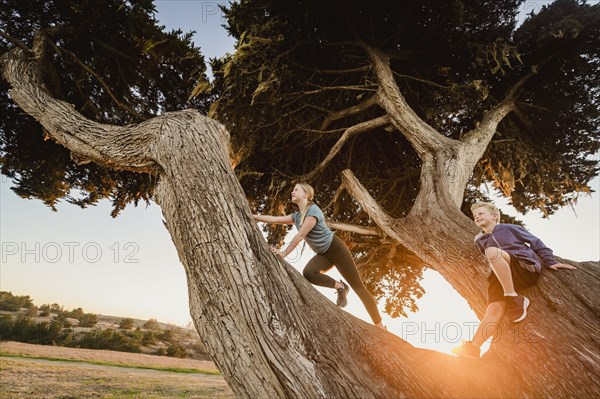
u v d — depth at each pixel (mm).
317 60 6809
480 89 5809
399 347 2162
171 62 6656
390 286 9258
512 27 6820
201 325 2111
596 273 2896
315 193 8203
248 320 1990
